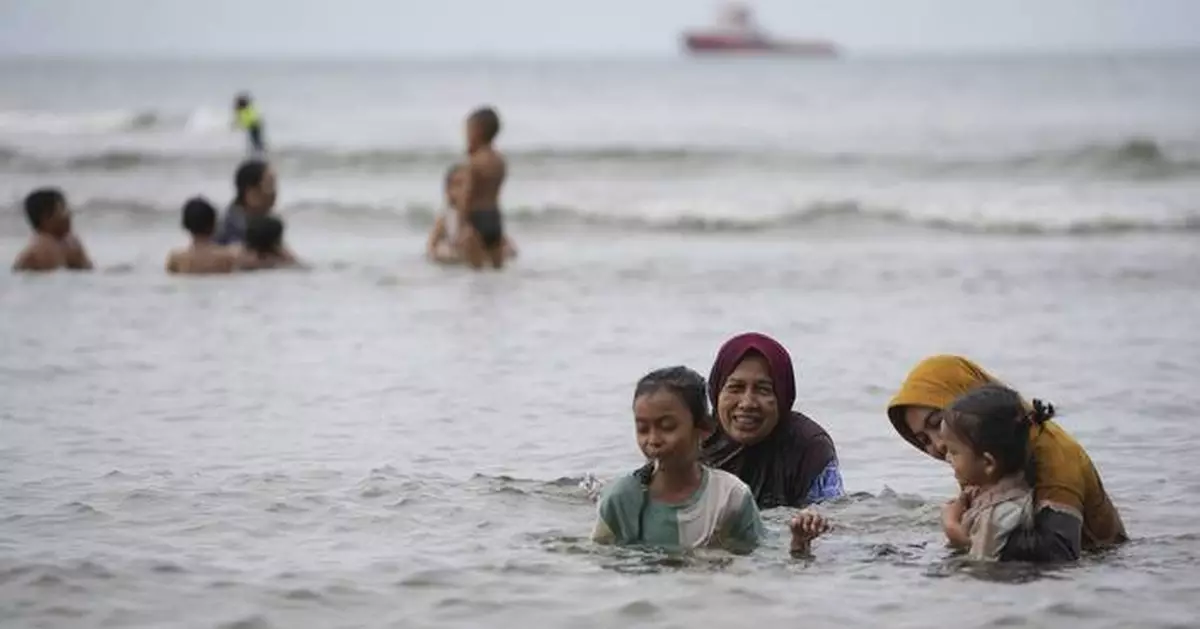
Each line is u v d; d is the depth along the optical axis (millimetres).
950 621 16531
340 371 32656
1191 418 27641
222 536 19844
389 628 16531
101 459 24406
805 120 133000
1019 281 47438
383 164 90500
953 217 68625
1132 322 39125
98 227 69562
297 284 46531
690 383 18672
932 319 39812
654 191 80375
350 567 18516
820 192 78500
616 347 35688
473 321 39750
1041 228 66250
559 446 25578
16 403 29172
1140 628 16312
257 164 50344
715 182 84562
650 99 182125
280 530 20156
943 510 19719
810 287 46438
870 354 34469
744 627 16438
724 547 18906
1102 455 24750
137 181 85438
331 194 80188
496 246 51031
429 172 90312
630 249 59656
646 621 16641
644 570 18234
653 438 18562
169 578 18078
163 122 136250
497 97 193500
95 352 34938
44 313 40719
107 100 193875
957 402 18562
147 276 48156
